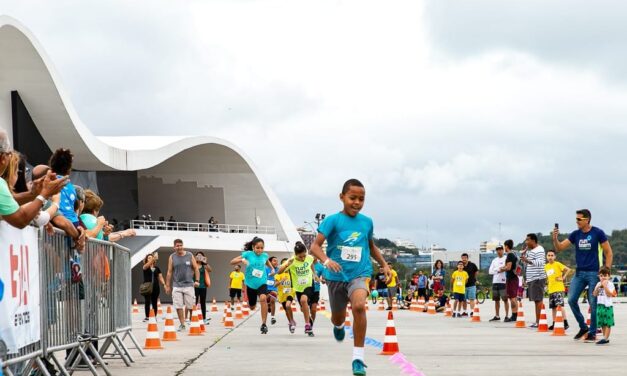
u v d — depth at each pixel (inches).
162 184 2935.5
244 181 2970.0
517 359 502.9
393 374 422.3
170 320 699.4
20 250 303.0
